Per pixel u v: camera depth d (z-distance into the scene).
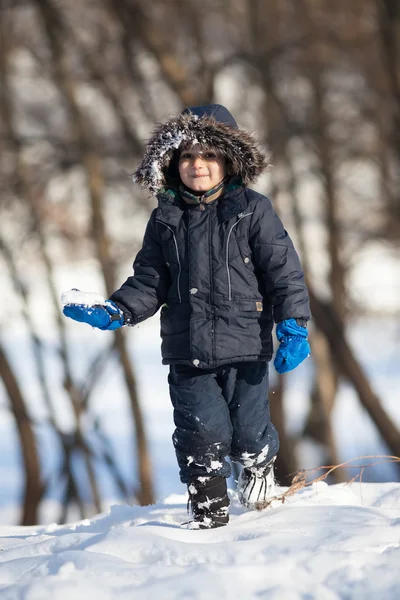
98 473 58.91
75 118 49.03
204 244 11.98
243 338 11.93
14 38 49.31
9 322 51.41
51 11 47.59
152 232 12.41
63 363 51.31
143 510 13.96
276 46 49.81
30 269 52.75
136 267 12.48
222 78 50.97
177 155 12.52
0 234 50.25
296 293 11.98
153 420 68.94
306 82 52.56
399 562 9.16
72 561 9.71
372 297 59.56
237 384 12.23
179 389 12.16
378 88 51.19
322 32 50.91
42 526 14.83
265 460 12.44
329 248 57.19
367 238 56.66
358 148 53.66
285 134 51.06
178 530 11.02
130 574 9.28
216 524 11.95
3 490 55.78
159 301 12.36
